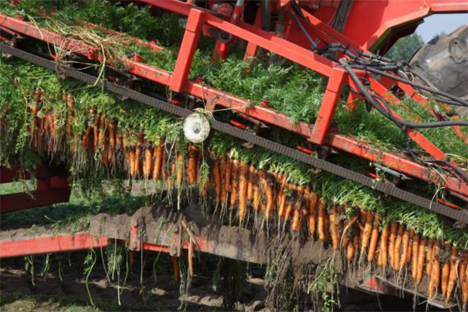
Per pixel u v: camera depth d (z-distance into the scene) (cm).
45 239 552
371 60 538
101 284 646
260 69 524
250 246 502
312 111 462
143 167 510
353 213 465
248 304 610
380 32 637
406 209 455
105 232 532
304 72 553
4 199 634
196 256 530
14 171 630
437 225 447
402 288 469
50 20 533
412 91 524
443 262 456
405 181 462
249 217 520
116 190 570
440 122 446
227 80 490
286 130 476
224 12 541
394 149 460
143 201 557
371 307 595
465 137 509
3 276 655
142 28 592
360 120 484
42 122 534
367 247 473
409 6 632
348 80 464
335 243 470
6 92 524
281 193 476
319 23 607
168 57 518
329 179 466
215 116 486
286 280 504
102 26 564
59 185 660
